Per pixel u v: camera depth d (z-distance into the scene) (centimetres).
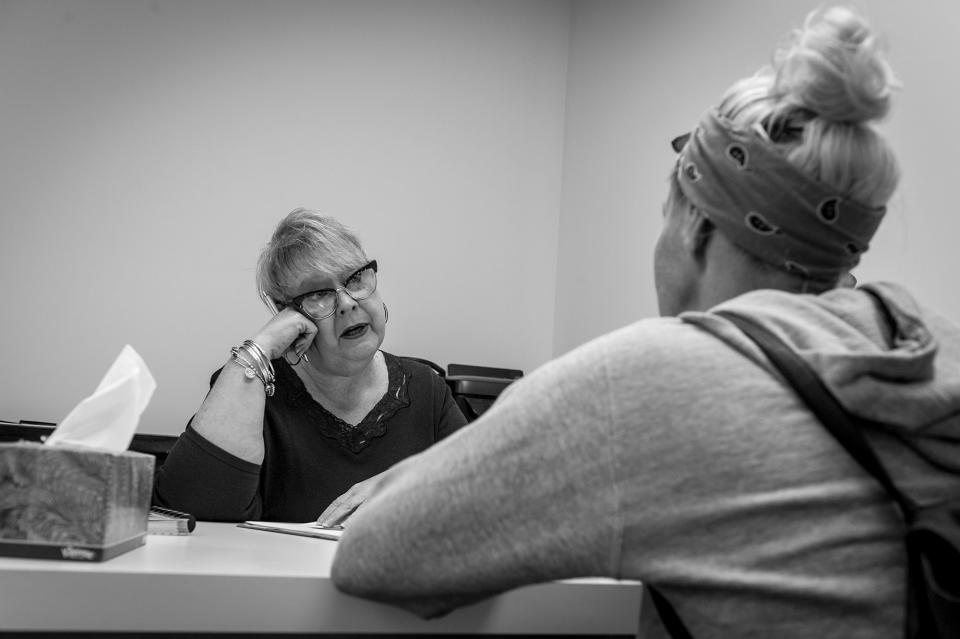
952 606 65
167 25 346
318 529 144
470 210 378
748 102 87
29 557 82
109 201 336
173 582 77
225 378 178
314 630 81
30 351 325
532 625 87
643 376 74
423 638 90
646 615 79
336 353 196
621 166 349
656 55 334
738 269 88
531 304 384
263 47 356
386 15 373
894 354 72
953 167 207
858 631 69
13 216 327
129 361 96
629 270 338
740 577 69
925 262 213
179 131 345
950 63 211
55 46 335
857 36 83
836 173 83
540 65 393
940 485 72
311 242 196
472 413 286
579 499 72
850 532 71
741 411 73
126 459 89
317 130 360
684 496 71
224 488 166
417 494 78
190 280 341
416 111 374
